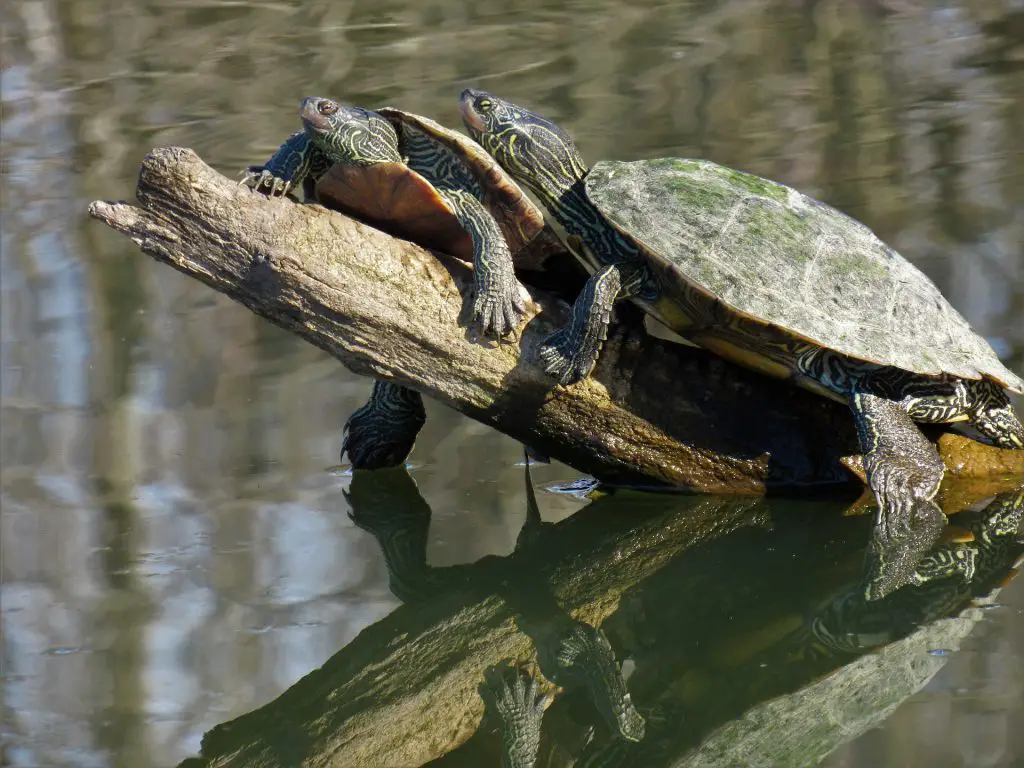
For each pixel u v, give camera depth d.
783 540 16.05
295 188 15.12
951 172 29.19
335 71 36.50
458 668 13.69
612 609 14.95
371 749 12.15
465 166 15.38
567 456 16.45
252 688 13.12
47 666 13.28
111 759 11.75
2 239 26.78
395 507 17.41
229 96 34.50
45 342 22.81
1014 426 16.61
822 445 16.52
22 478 17.81
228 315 24.33
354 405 20.45
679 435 16.23
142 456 18.69
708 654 13.74
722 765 11.53
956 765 10.95
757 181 16.56
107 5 41.38
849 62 37.75
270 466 18.50
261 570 15.58
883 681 12.55
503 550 16.27
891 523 15.23
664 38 40.03
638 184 16.02
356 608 14.77
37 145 31.53
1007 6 42.38
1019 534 15.61
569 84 35.91
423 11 42.22
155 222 14.38
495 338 15.02
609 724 12.44
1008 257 24.25
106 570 15.40
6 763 11.65
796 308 14.90
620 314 16.16
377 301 14.66
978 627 13.42
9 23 39.59
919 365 15.00
